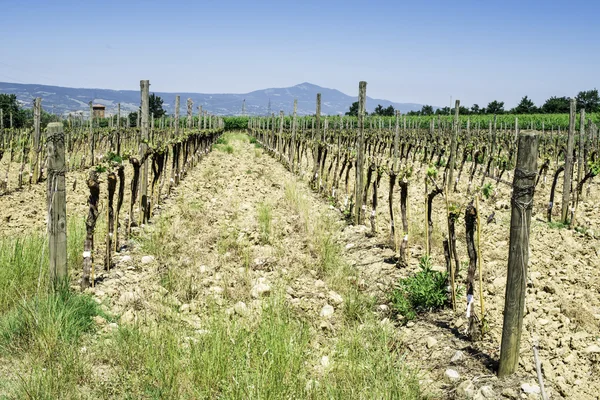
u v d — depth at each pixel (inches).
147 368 172.2
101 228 342.0
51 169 232.1
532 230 411.2
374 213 382.3
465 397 175.9
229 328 203.5
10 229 360.8
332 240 370.0
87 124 1470.2
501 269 300.0
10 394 154.6
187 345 195.2
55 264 234.5
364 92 414.3
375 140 1178.0
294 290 278.2
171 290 260.1
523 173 175.5
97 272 280.7
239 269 302.7
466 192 632.4
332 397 162.4
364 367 183.5
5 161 776.9
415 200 552.7
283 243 359.6
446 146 1096.2
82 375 168.7
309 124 2208.4
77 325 199.0
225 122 3112.7
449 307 251.0
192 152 810.8
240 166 908.0
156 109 3216.0
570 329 217.5
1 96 1740.9
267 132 1331.2
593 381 176.7
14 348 182.1
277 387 161.0
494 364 192.7
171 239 351.6
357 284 285.6
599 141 1129.4
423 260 272.2
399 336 227.1
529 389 171.6
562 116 2256.4
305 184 676.7
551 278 287.1
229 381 166.2
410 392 169.6
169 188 558.9
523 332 216.5
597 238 387.5
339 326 235.6
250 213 458.9
